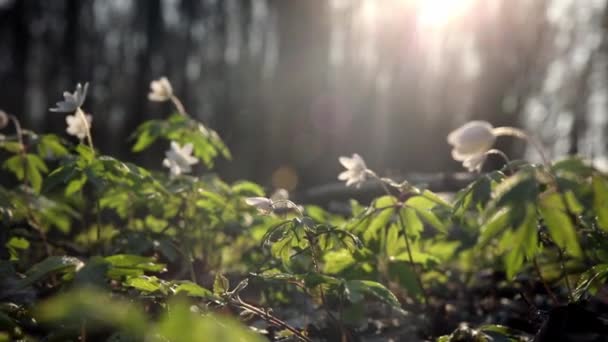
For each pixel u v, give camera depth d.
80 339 3.21
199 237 5.27
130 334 2.80
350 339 3.91
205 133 5.41
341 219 6.13
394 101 27.02
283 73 23.05
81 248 5.45
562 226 2.88
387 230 4.30
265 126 26.86
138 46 28.50
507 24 24.73
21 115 27.56
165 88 5.50
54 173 4.08
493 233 2.91
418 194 4.16
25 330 3.44
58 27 28.19
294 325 4.13
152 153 19.03
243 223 5.16
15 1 27.45
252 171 26.73
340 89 26.53
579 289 3.57
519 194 2.89
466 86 26.75
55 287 3.82
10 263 3.64
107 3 29.34
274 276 3.44
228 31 29.61
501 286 5.29
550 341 3.03
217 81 29.53
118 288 3.78
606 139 26.16
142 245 4.43
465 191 3.56
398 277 4.50
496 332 3.63
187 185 4.90
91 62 28.52
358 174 4.13
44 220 5.56
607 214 2.92
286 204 3.72
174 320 2.08
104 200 4.98
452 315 4.83
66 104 4.33
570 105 26.27
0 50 27.86
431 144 26.88
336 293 3.88
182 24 29.03
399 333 4.40
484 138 3.43
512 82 24.94
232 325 2.21
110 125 28.92
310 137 24.00
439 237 5.18
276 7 23.59
